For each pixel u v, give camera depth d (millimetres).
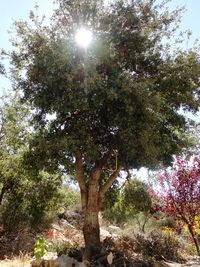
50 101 10844
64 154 11734
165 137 11867
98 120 11555
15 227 17297
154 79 11594
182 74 11516
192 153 14242
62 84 10359
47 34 11289
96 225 11719
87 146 10906
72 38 10508
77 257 11359
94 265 10406
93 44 10500
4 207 17750
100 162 12016
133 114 10672
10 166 15859
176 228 16859
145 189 15352
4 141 16328
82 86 10211
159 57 11898
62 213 23875
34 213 17391
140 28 11703
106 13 11539
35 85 11414
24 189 17094
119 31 11383
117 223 24719
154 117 10555
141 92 10250
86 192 12047
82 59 10414
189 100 12062
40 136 11484
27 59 11430
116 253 11234
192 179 14438
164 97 11695
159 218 20438
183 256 14391
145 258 11812
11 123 15539
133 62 11781
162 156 12562
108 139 12016
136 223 23766
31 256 13078
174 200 14602
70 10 11242
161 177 14812
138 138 10742
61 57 10156
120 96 10297
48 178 16984
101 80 10281
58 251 11812
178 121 12336
